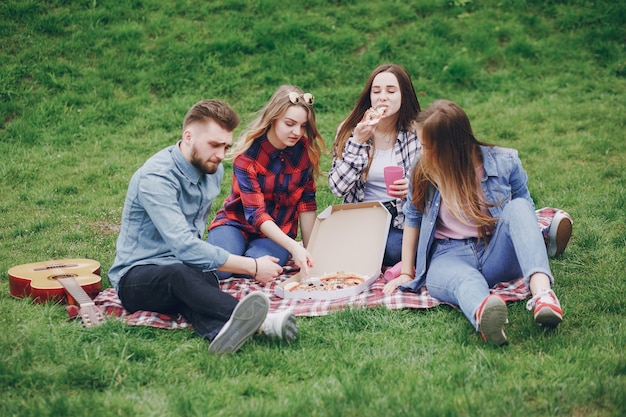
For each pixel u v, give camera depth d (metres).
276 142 4.93
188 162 4.28
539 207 6.22
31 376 3.49
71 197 6.78
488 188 4.33
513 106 8.73
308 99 4.84
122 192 6.91
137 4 9.80
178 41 9.37
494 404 3.18
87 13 9.52
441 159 4.22
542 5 10.41
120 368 3.60
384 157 5.21
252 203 4.89
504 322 3.71
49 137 8.00
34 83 8.68
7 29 9.16
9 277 4.61
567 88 9.07
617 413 3.10
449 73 9.24
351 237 5.05
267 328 3.87
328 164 7.57
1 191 6.89
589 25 10.11
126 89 8.79
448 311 4.26
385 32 9.79
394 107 5.07
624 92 8.89
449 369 3.54
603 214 5.86
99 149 7.83
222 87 8.86
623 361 3.48
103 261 5.40
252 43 9.40
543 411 3.17
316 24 9.76
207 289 3.95
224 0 9.98
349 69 9.24
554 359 3.58
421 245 4.46
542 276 3.88
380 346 3.88
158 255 4.27
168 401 3.31
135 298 4.14
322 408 3.21
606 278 4.67
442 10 10.22
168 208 4.16
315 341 3.92
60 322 4.17
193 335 4.05
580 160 7.32
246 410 3.21
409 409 3.14
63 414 3.19
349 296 4.52
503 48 9.75
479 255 4.35
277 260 4.28
